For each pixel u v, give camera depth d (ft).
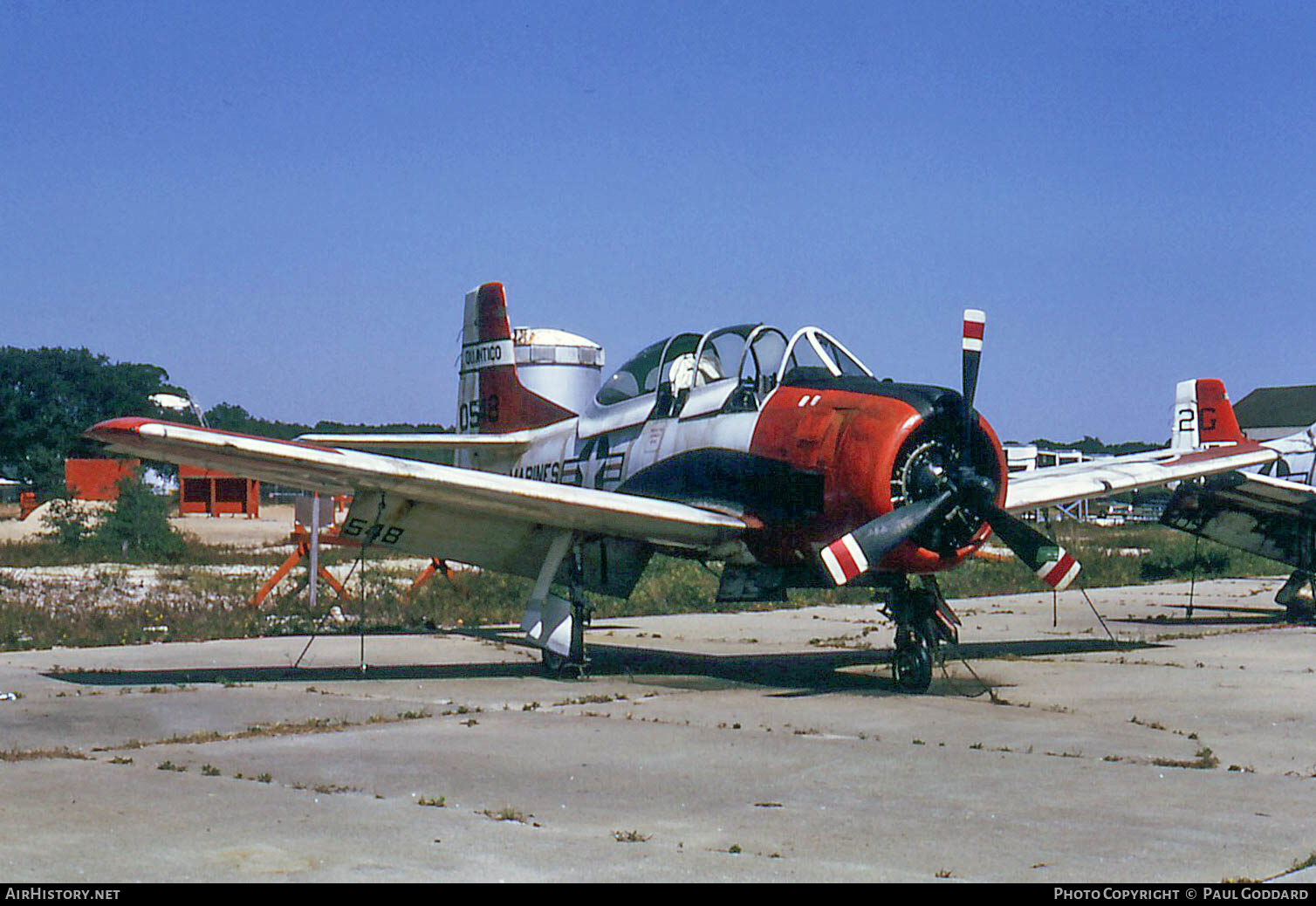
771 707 32.63
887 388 36.29
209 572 79.56
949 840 18.88
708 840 18.80
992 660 43.04
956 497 34.99
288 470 35.37
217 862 17.24
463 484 35.12
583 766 24.39
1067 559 34.99
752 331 40.29
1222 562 96.89
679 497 41.42
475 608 60.03
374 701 33.14
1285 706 32.65
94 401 284.00
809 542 36.73
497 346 60.03
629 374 47.03
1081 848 18.38
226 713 30.73
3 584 64.39
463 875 16.81
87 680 36.83
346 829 19.15
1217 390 104.32
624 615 61.72
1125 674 39.19
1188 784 23.00
